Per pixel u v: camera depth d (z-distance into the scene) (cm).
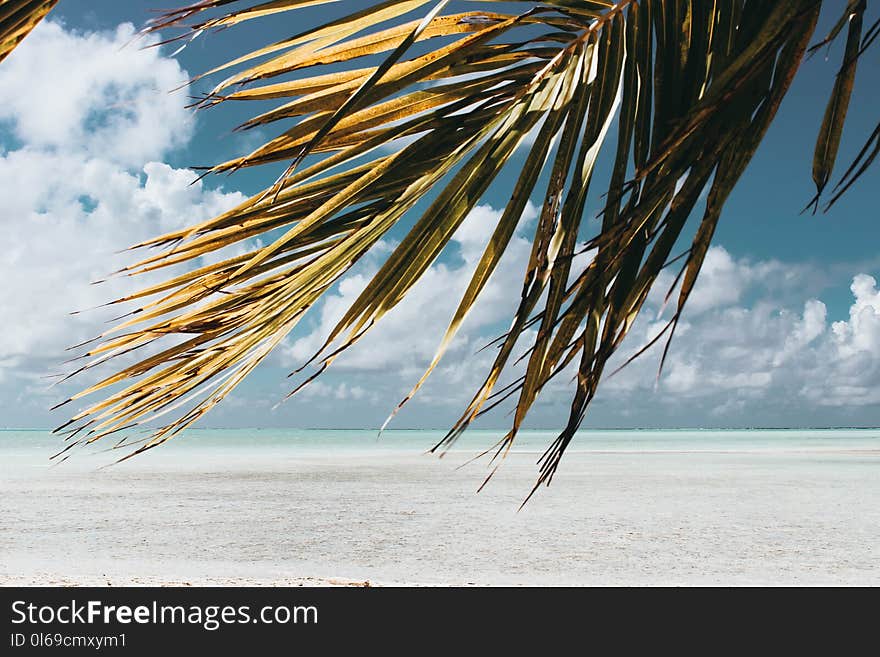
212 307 88
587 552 894
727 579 750
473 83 94
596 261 90
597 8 96
